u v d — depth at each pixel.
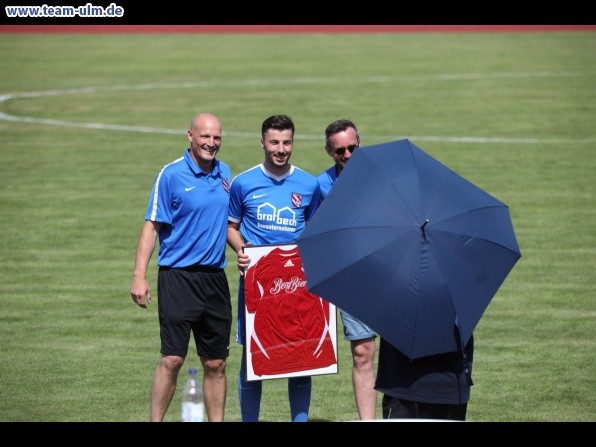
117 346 32.69
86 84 95.94
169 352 23.98
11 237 46.88
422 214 19.53
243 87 94.44
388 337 19.08
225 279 24.72
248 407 24.94
